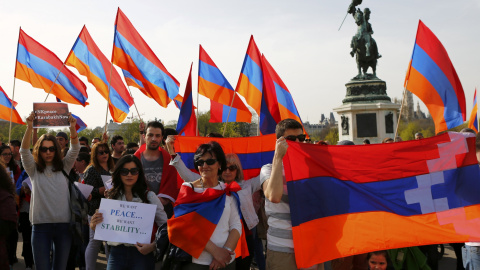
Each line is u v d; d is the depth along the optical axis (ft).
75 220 20.79
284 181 16.67
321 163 17.17
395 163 17.83
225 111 34.94
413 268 18.15
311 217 16.75
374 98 86.48
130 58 35.27
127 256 16.57
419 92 27.14
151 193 17.34
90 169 24.39
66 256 20.92
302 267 16.17
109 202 16.65
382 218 17.44
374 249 17.13
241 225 15.66
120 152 31.12
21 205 28.86
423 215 17.67
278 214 16.55
